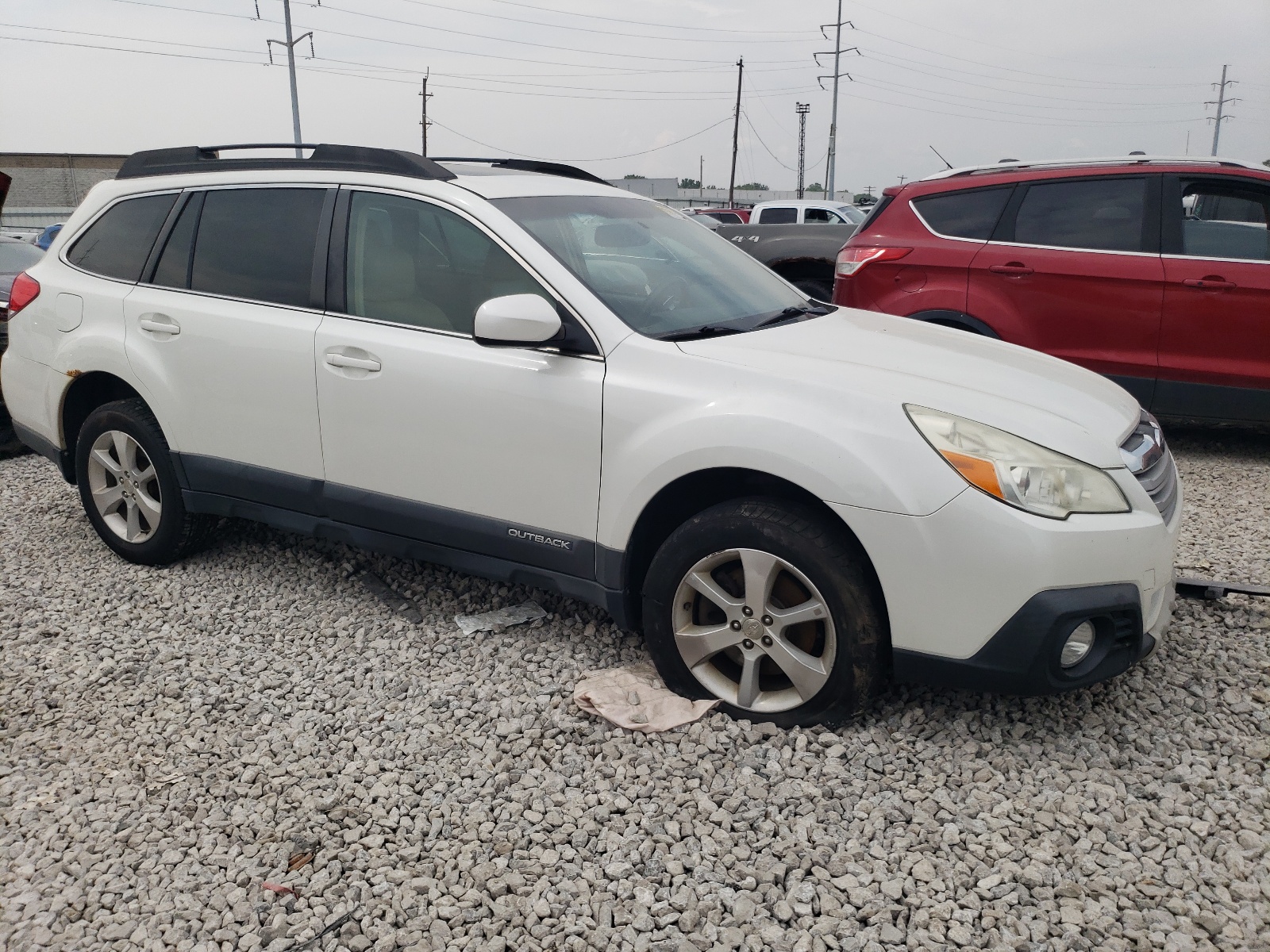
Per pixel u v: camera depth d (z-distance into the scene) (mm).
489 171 3955
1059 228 6324
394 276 3676
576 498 3291
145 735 3170
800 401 2934
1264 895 2365
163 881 2508
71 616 4082
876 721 3121
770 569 2980
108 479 4582
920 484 2758
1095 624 2826
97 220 4582
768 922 2318
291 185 3984
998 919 2316
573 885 2451
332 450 3791
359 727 3217
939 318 6582
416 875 2516
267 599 4230
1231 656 3539
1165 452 3277
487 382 3391
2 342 6598
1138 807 2707
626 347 3217
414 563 4547
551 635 3830
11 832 2707
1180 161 6129
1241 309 5906
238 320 3961
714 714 3146
